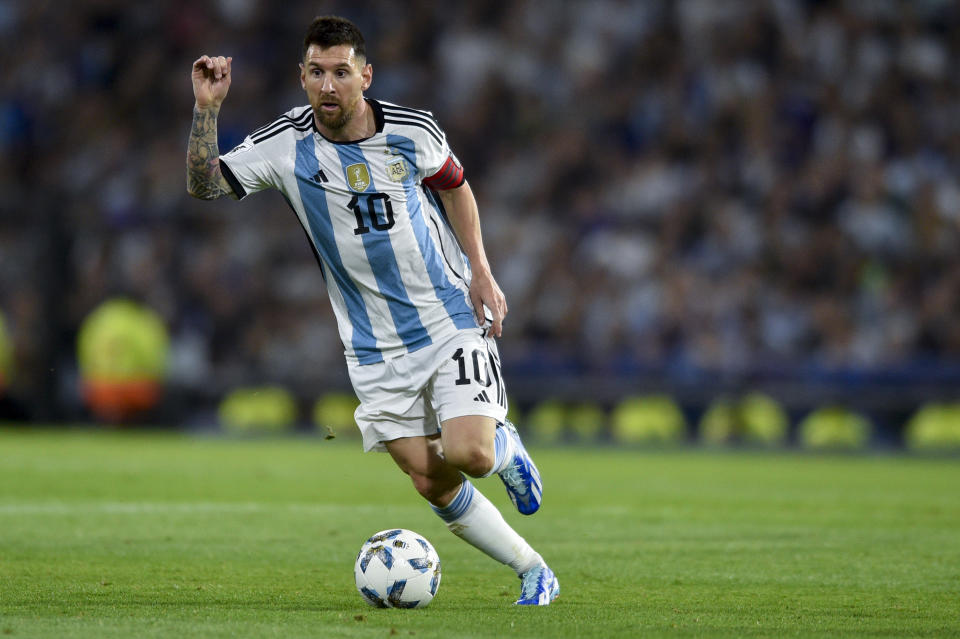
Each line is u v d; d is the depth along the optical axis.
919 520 27.56
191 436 57.75
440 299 16.89
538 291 64.62
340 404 60.06
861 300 60.62
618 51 73.69
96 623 14.12
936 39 71.62
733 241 63.62
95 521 25.33
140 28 77.12
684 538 24.12
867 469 43.44
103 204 70.69
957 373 53.25
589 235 66.50
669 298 61.66
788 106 68.88
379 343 17.00
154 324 59.38
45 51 77.88
